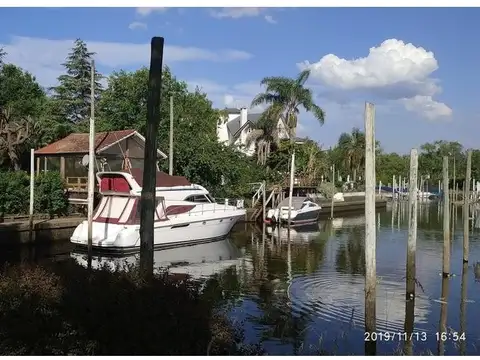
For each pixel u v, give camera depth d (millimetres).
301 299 13703
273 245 25422
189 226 24062
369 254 9758
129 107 40000
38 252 20797
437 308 13062
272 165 45906
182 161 34656
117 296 6547
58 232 22531
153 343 6332
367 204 9797
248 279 16562
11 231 20625
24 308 6078
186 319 6762
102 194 22531
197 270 18359
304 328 11141
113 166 29938
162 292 6977
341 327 11242
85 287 6746
